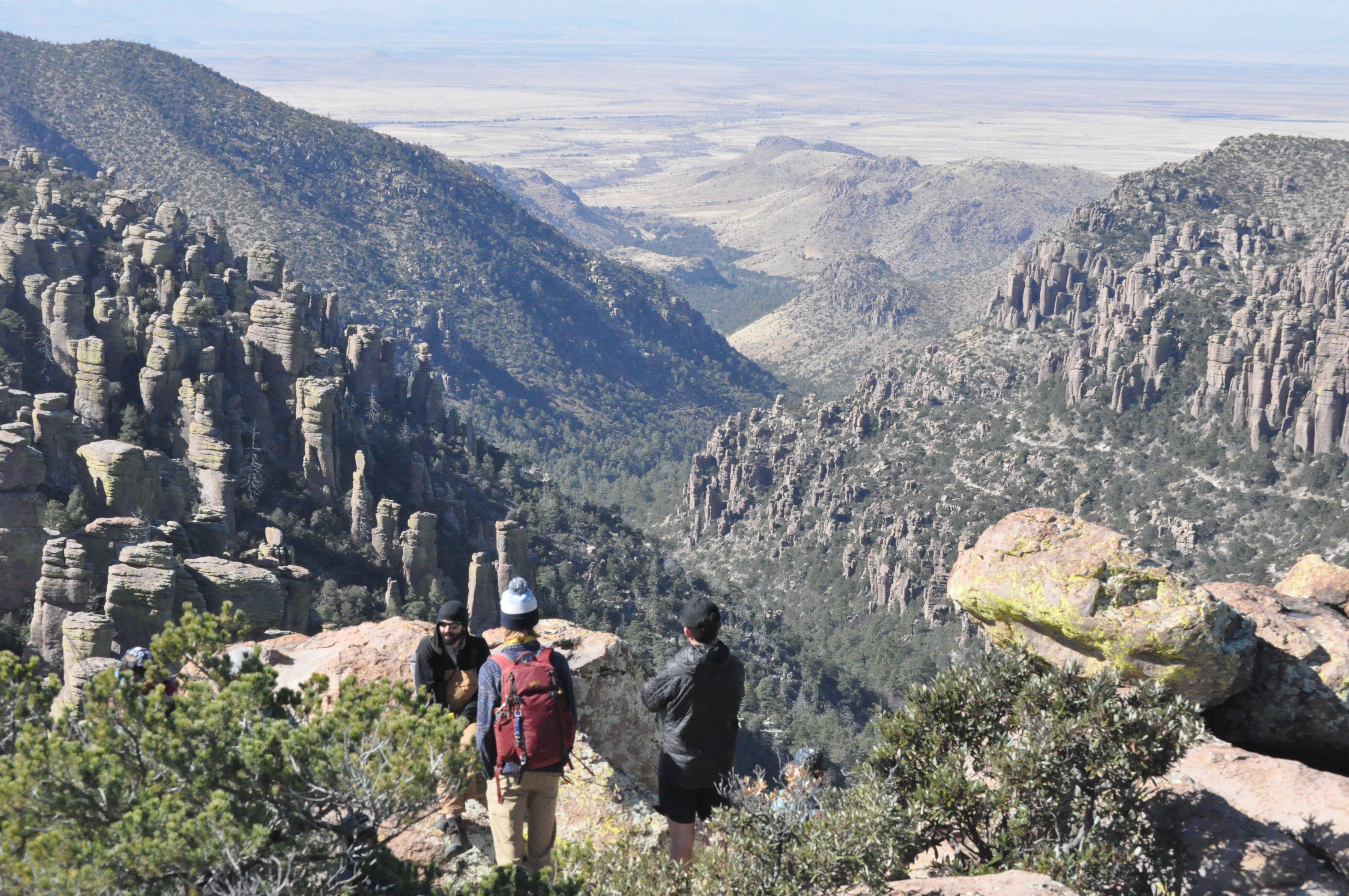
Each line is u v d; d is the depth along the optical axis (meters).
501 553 115.38
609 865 11.23
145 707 10.19
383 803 9.70
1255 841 10.70
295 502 106.94
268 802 9.77
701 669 11.44
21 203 152.88
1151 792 11.59
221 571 62.19
